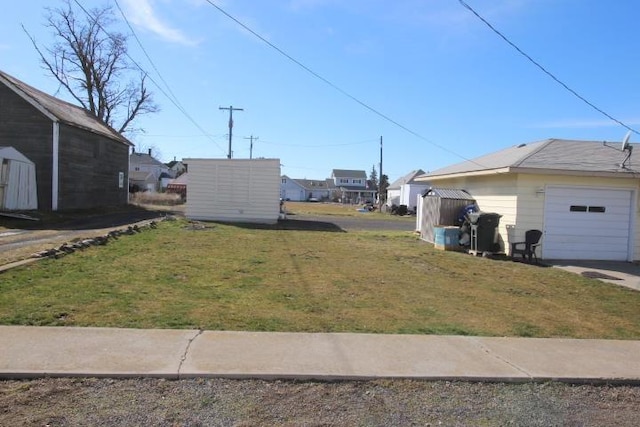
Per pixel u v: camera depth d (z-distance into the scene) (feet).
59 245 36.94
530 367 17.02
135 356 16.20
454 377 15.83
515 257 48.80
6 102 70.18
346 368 16.03
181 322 20.21
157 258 35.88
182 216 84.74
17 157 64.13
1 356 15.71
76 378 14.58
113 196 97.04
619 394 15.60
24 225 55.57
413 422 13.00
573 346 19.79
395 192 201.57
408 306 25.30
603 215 49.55
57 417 12.32
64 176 74.23
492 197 53.67
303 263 37.78
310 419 12.89
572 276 38.63
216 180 77.61
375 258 42.91
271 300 25.02
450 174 64.13
